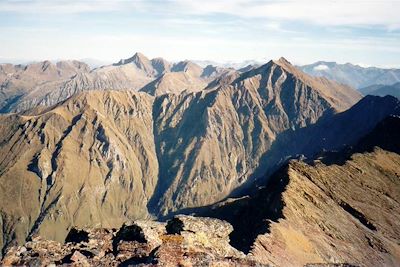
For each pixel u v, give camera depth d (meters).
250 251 65.19
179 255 29.89
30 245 35.03
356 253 87.69
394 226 110.25
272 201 97.69
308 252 76.00
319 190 113.75
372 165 143.75
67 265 30.62
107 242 36.97
